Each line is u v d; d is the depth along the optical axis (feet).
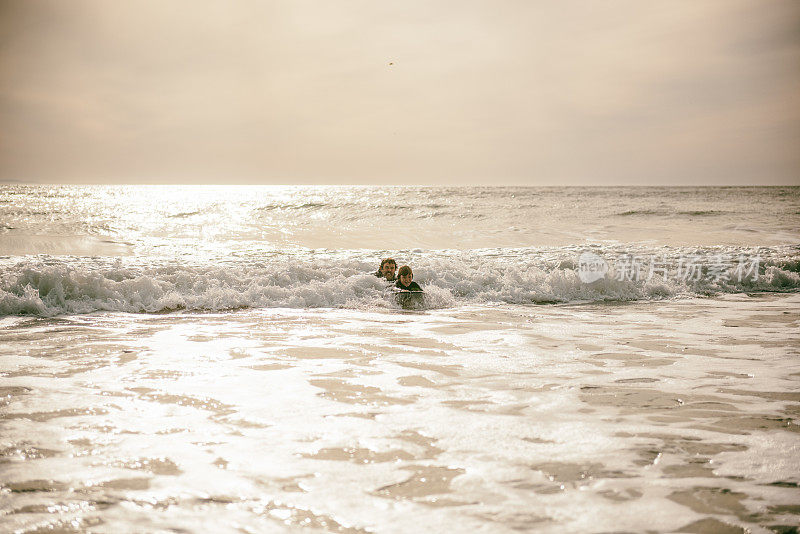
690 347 17.71
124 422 10.55
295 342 18.07
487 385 13.34
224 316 22.91
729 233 64.80
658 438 9.95
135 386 12.94
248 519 7.00
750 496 7.74
